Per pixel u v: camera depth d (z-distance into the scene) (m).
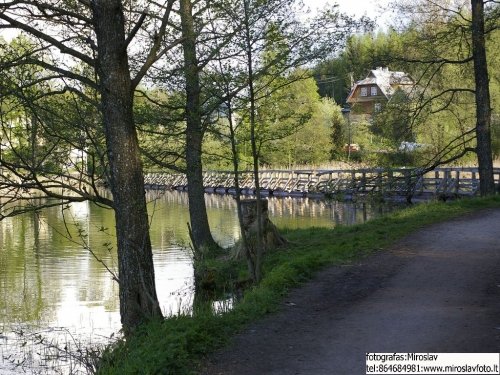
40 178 9.81
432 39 19.75
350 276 9.83
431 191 29.77
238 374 5.84
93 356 8.57
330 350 6.31
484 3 19.03
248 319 7.66
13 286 14.61
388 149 22.25
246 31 10.03
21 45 8.71
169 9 8.98
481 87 20.14
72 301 13.23
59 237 23.28
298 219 26.41
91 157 9.10
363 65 20.02
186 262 16.95
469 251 11.28
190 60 10.68
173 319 7.72
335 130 47.22
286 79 10.96
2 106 8.73
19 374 8.72
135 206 8.55
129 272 8.56
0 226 27.11
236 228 24.70
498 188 23.58
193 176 14.66
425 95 21.41
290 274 9.59
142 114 11.53
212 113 11.37
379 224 15.60
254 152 10.98
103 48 8.41
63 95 9.19
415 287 8.87
